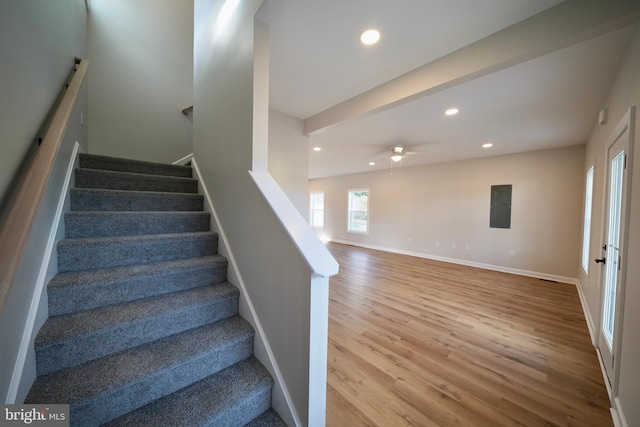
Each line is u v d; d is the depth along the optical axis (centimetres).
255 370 138
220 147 198
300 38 174
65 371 108
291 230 125
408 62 201
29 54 115
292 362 125
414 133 379
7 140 95
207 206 220
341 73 218
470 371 195
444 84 194
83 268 146
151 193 203
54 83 152
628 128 157
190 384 125
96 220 163
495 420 151
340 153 525
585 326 275
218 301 157
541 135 378
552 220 458
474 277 463
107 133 301
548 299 354
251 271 158
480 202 547
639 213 138
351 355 214
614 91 210
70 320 120
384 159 588
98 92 294
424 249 643
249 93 158
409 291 382
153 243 169
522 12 147
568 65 195
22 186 85
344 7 146
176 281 161
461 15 151
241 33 167
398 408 158
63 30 172
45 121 136
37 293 111
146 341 131
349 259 614
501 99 257
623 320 155
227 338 140
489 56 167
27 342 97
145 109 329
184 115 363
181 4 362
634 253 143
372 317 290
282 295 132
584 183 407
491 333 256
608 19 127
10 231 71
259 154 159
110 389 101
